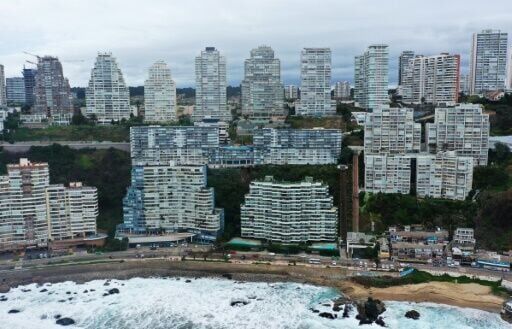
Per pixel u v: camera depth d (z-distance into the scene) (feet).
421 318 531.09
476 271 627.05
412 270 634.02
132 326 523.29
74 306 579.48
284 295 600.80
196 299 593.83
